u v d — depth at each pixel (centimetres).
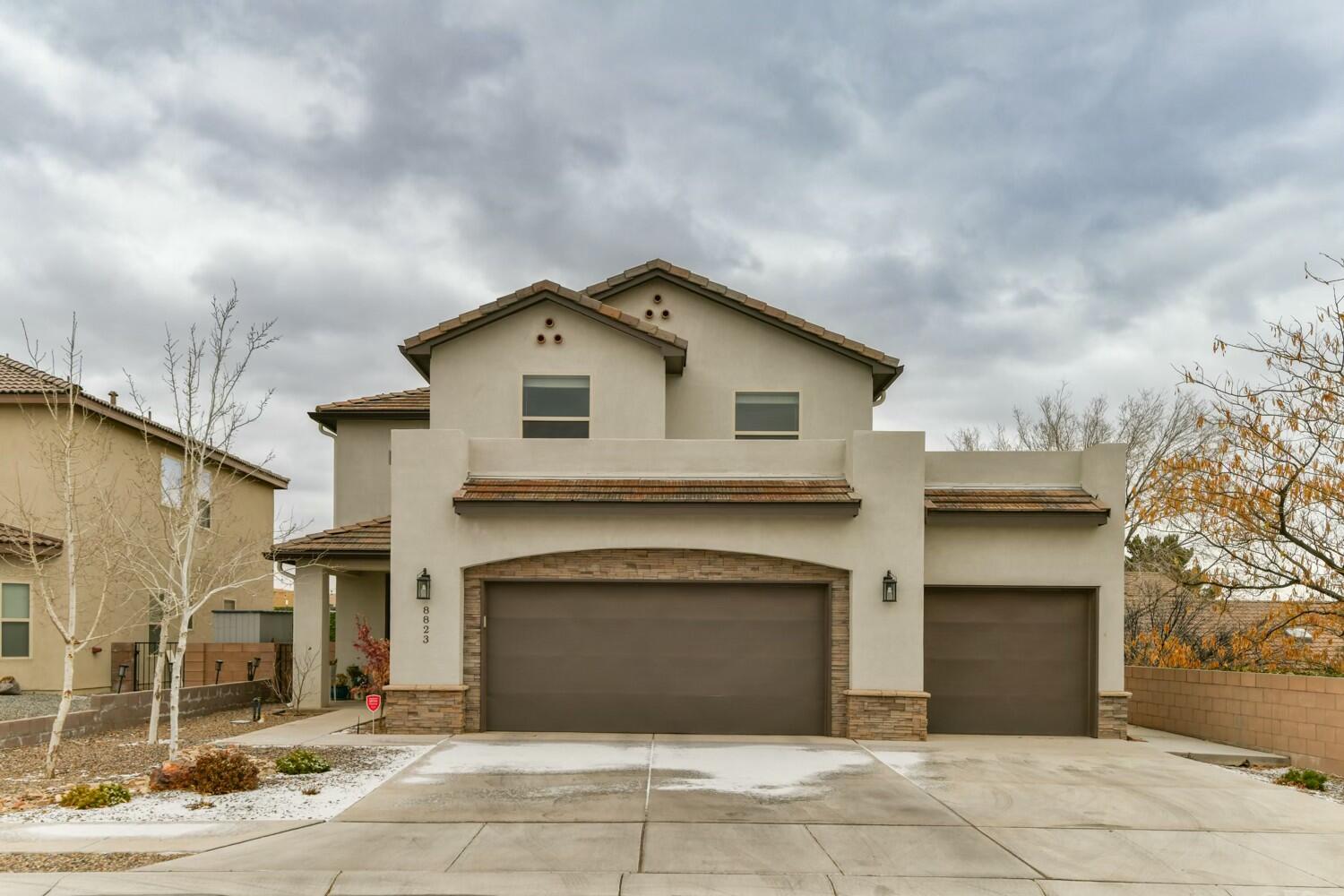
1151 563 2200
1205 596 1886
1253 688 1445
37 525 2059
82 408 2038
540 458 1556
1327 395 1555
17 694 2003
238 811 962
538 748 1339
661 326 1930
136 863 784
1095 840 888
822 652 1491
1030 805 1020
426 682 1470
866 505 1473
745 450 1561
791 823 927
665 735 1470
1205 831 926
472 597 1495
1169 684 1664
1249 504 1648
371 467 2248
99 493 1903
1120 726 1491
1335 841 895
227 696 1859
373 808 973
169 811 962
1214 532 1716
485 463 1552
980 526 1520
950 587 1527
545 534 1484
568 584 1505
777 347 1923
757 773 1170
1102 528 1524
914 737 1436
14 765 1241
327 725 1603
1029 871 792
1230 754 1389
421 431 1503
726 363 1919
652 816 948
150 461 2156
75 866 774
